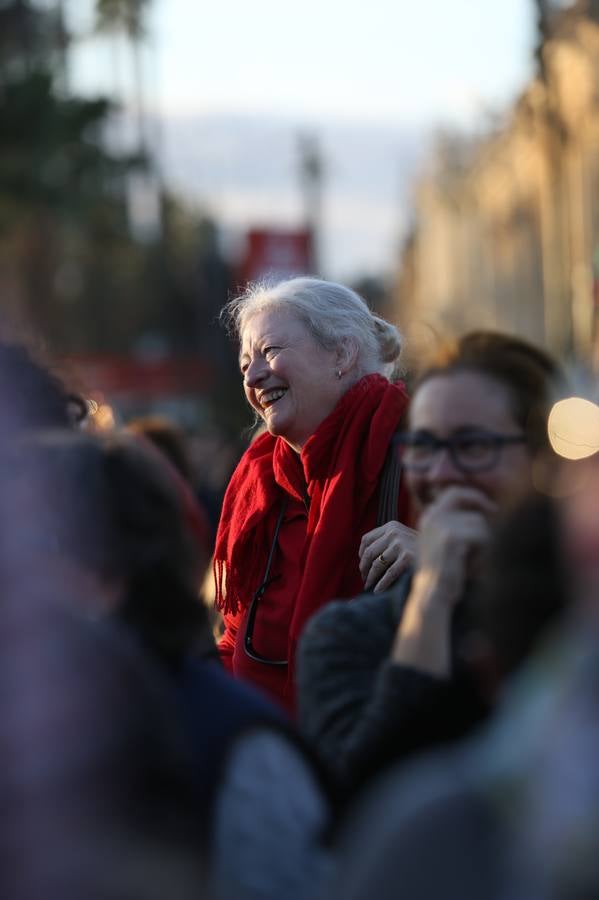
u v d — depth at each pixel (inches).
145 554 131.6
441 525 138.0
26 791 107.3
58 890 106.3
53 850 106.9
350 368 230.2
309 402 227.3
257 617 227.0
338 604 155.2
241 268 990.4
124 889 108.5
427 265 3656.5
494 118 2154.3
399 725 134.0
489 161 2415.1
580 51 1398.9
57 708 110.2
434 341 164.7
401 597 152.6
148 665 120.2
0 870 106.3
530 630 108.1
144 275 3698.3
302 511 229.1
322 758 137.9
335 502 218.4
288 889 120.3
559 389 158.7
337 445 221.9
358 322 233.9
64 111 1761.8
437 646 134.6
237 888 118.3
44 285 2341.3
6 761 107.9
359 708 147.1
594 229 1576.0
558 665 94.7
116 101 1824.6
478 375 155.3
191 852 114.3
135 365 1579.7
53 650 113.5
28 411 153.6
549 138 1593.3
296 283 235.5
